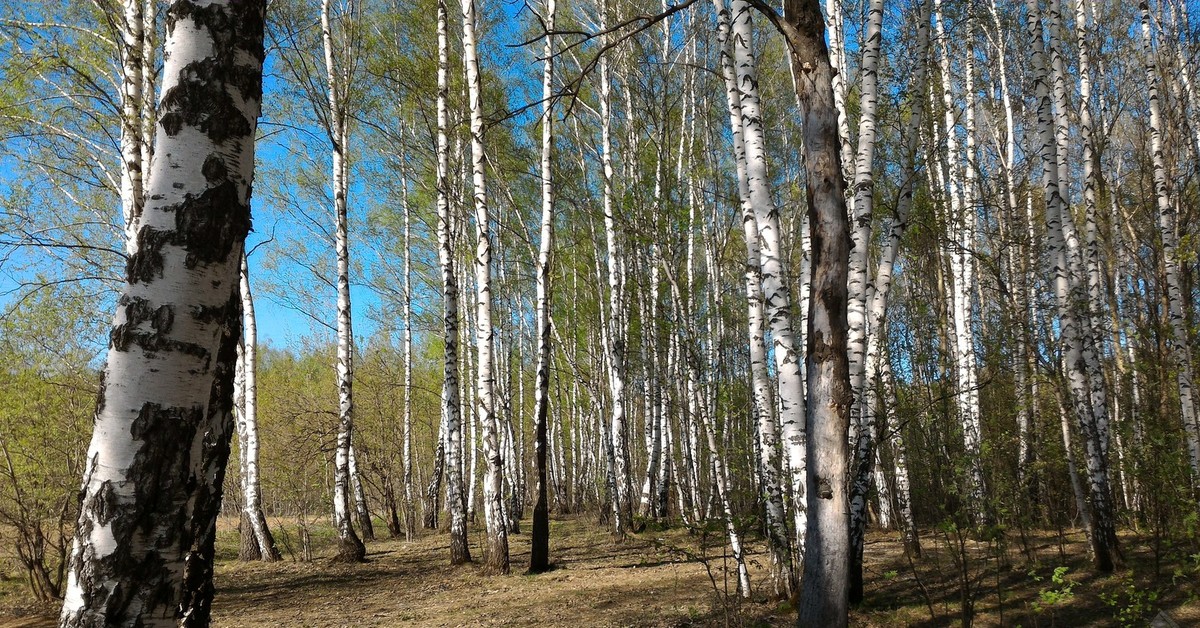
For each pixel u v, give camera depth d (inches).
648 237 589.0
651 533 661.3
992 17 633.0
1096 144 614.2
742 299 741.9
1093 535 358.3
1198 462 395.9
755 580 382.9
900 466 407.5
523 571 473.1
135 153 332.2
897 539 519.2
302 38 608.7
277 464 736.3
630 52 673.0
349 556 581.6
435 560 575.8
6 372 412.5
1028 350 432.1
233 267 114.0
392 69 594.9
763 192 292.4
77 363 442.0
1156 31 601.3
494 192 797.9
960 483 294.5
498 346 1007.0
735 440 412.2
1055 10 450.3
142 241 108.0
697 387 456.4
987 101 748.6
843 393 198.4
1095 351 417.1
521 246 890.1
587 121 815.1
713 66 711.1
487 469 471.5
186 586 136.3
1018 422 457.1
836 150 207.3
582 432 1239.5
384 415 844.6
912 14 478.3
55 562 447.8
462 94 609.0
